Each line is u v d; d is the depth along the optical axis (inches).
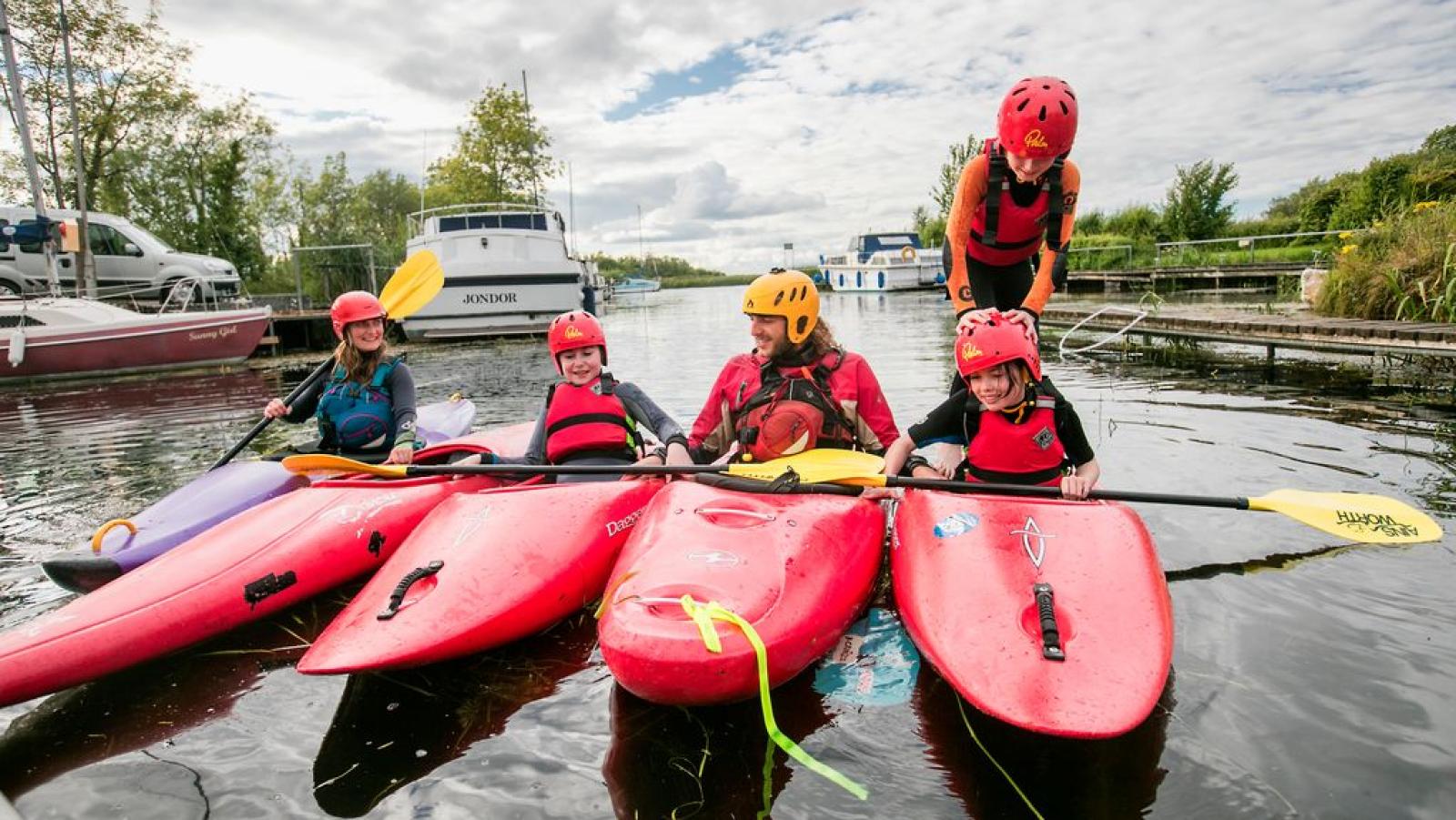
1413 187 745.0
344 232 1248.2
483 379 415.2
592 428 163.8
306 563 134.4
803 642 100.4
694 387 352.5
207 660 119.4
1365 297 389.7
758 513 123.6
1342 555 137.0
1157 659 91.6
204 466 239.1
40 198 556.1
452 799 84.4
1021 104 146.9
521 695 105.5
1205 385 303.7
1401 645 106.0
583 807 82.1
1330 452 195.2
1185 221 1202.0
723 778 85.9
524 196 1109.7
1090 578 103.2
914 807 79.8
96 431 304.5
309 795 86.7
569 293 626.2
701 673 90.2
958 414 141.5
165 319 511.5
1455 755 83.4
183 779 90.7
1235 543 143.3
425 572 115.6
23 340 473.1
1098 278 973.2
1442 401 255.8
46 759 95.9
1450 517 148.5
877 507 137.6
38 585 147.0
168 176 1046.4
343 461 155.9
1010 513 117.4
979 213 173.8
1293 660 103.3
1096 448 207.9
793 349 152.6
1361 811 76.1
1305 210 1178.0
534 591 119.3
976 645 95.5
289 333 721.0
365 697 106.2
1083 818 77.1
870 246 1307.8
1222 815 76.4
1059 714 83.7
